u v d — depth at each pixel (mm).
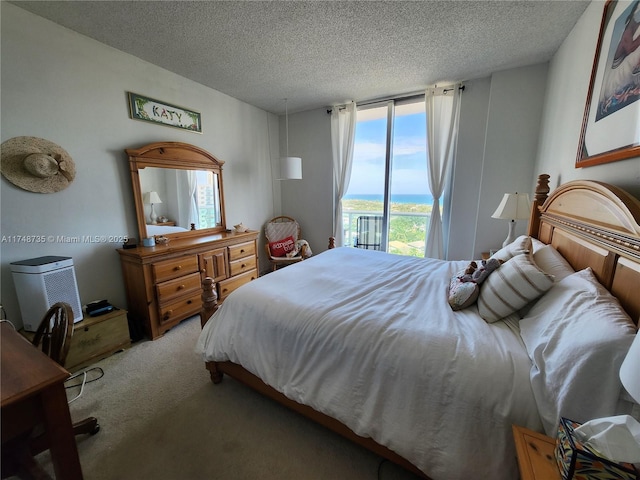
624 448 589
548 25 1926
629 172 1162
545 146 2438
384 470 1230
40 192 1897
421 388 1008
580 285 1085
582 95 1726
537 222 2109
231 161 3428
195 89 2902
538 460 704
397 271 2055
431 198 3266
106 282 2312
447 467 934
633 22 1133
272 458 1288
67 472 875
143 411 1561
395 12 1797
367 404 1113
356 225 4102
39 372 830
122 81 2289
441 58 2426
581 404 773
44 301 1749
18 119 1773
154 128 2566
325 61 2457
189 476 1206
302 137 4012
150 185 2506
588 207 1286
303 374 1294
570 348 840
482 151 2957
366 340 1156
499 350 1006
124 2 1680
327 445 1354
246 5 1716
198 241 2684
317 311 1353
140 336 2328
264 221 4078
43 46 1846
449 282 1774
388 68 2605
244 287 1701
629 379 557
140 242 2465
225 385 1778
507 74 2658
